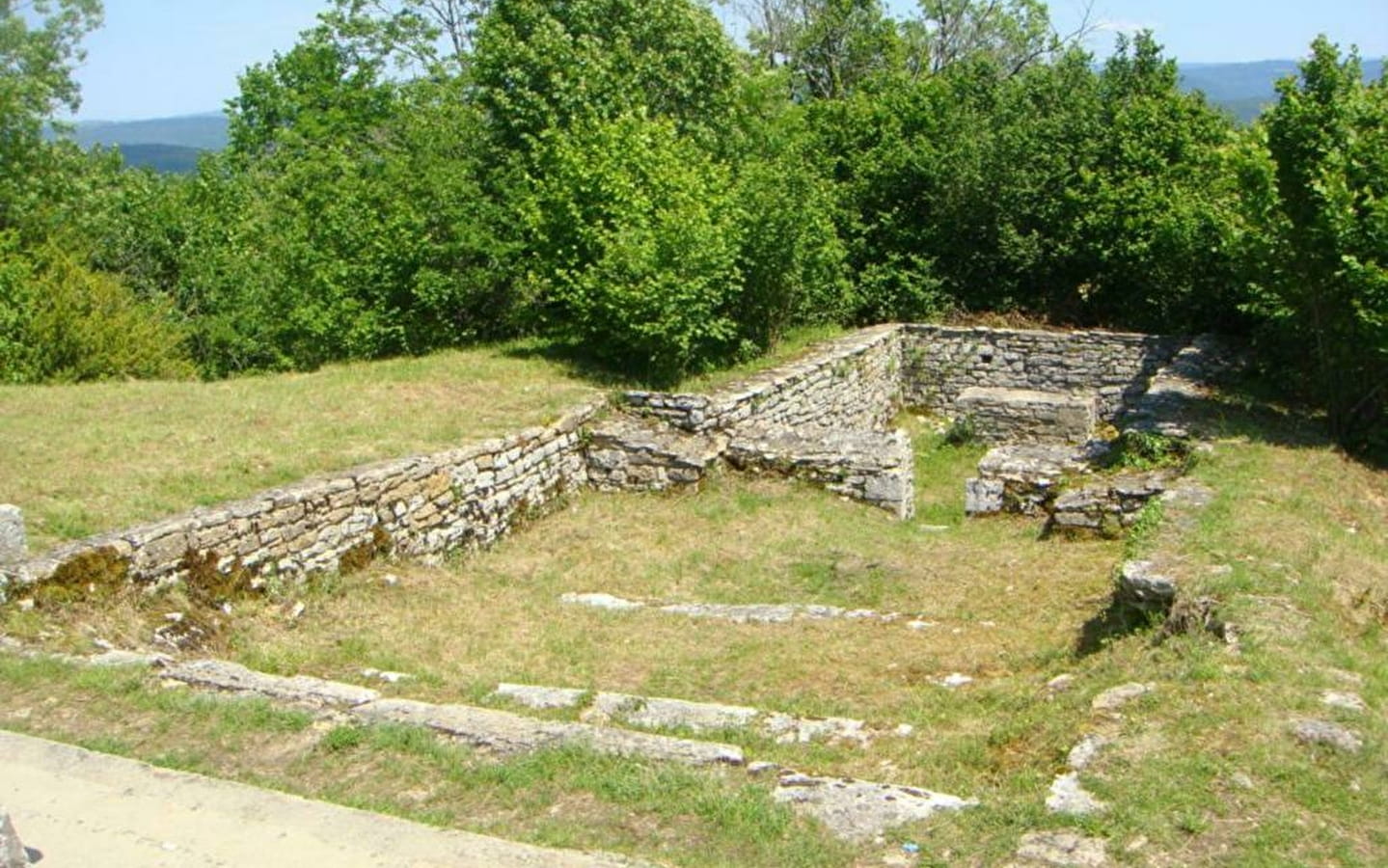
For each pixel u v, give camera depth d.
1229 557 7.70
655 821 4.63
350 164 18.77
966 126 18.81
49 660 6.25
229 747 5.34
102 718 5.67
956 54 33.12
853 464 11.70
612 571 9.92
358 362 15.44
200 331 18.56
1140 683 5.97
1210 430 11.70
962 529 11.18
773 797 4.80
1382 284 10.32
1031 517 11.30
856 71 32.25
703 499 11.66
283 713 5.63
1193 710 5.47
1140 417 12.42
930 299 18.36
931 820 4.62
